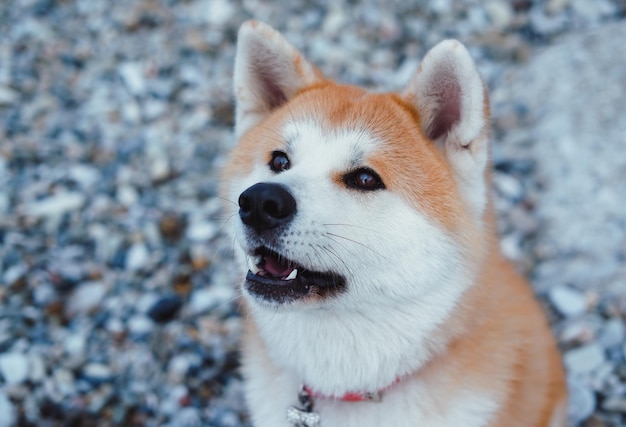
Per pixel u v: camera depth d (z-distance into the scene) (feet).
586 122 3.84
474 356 2.40
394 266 2.28
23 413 2.92
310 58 4.52
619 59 4.06
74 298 3.29
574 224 3.55
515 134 3.97
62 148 3.95
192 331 3.21
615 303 3.25
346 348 2.37
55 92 4.30
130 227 3.57
